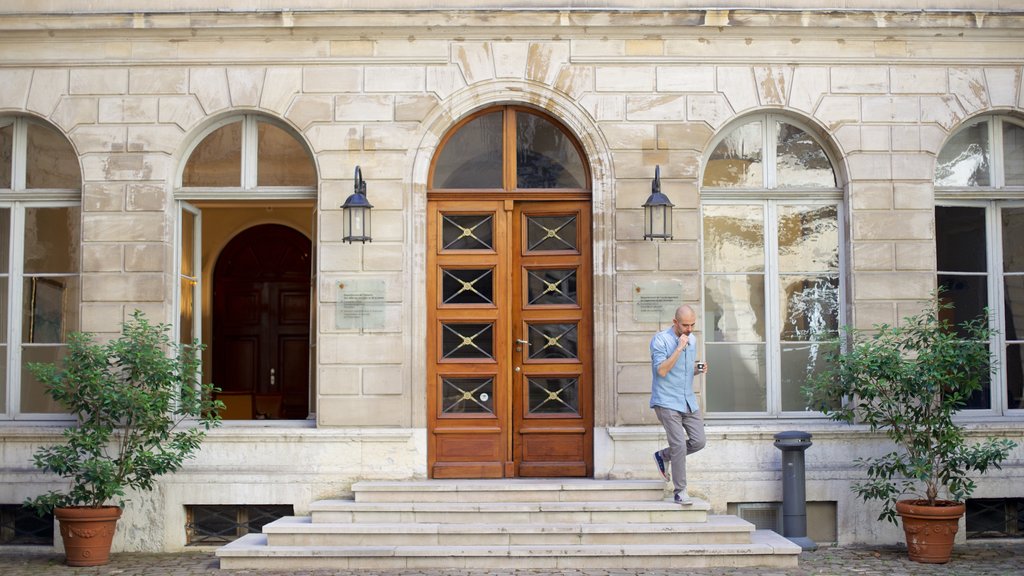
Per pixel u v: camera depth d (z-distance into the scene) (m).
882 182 9.77
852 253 9.70
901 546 9.42
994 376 9.95
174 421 9.69
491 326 9.84
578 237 9.86
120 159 9.72
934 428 8.96
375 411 9.52
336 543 8.61
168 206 9.72
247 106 9.73
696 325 9.61
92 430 8.95
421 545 8.56
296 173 9.91
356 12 9.61
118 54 9.78
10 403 9.85
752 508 9.59
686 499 8.88
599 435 9.57
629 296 9.59
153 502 9.45
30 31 9.69
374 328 9.56
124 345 8.91
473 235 9.89
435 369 9.80
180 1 9.77
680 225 9.66
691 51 9.77
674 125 9.74
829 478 9.49
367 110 9.72
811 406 9.51
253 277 13.33
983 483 9.55
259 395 12.66
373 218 9.64
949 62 9.85
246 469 9.46
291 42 9.76
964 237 10.03
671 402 8.85
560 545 8.48
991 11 9.69
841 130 9.79
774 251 9.92
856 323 9.65
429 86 9.73
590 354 9.79
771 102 9.79
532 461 9.76
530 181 9.91
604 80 9.75
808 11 9.64
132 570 8.52
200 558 9.09
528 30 9.73
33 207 9.96
